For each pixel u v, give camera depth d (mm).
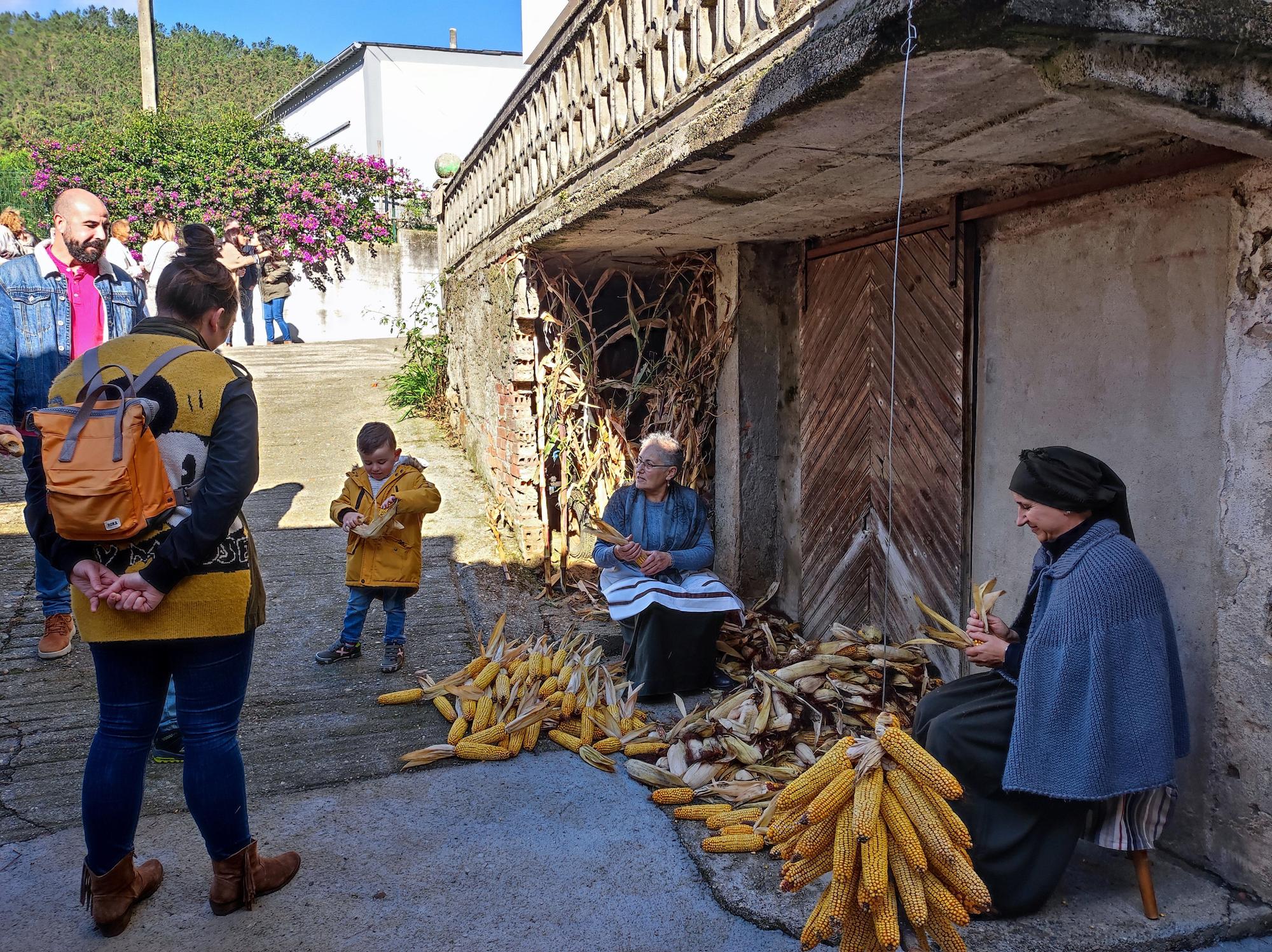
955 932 2150
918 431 4285
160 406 2383
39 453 2455
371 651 4703
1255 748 2695
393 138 19484
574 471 6148
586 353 5961
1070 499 2635
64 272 4020
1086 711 2533
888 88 2344
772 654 4762
